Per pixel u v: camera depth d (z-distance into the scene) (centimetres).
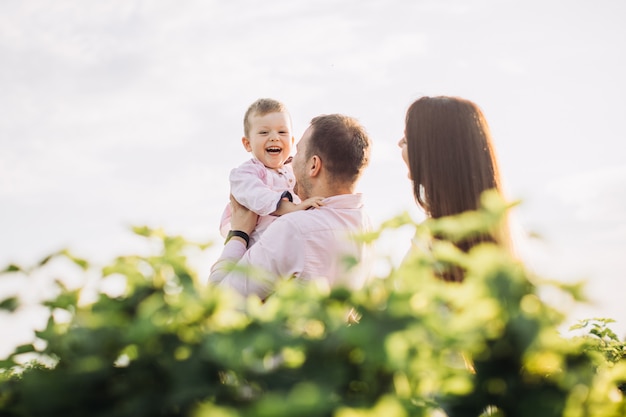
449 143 287
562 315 119
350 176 347
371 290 117
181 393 109
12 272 122
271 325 114
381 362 107
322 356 112
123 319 118
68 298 123
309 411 94
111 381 116
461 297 115
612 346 325
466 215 123
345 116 359
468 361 132
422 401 115
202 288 123
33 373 119
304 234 318
